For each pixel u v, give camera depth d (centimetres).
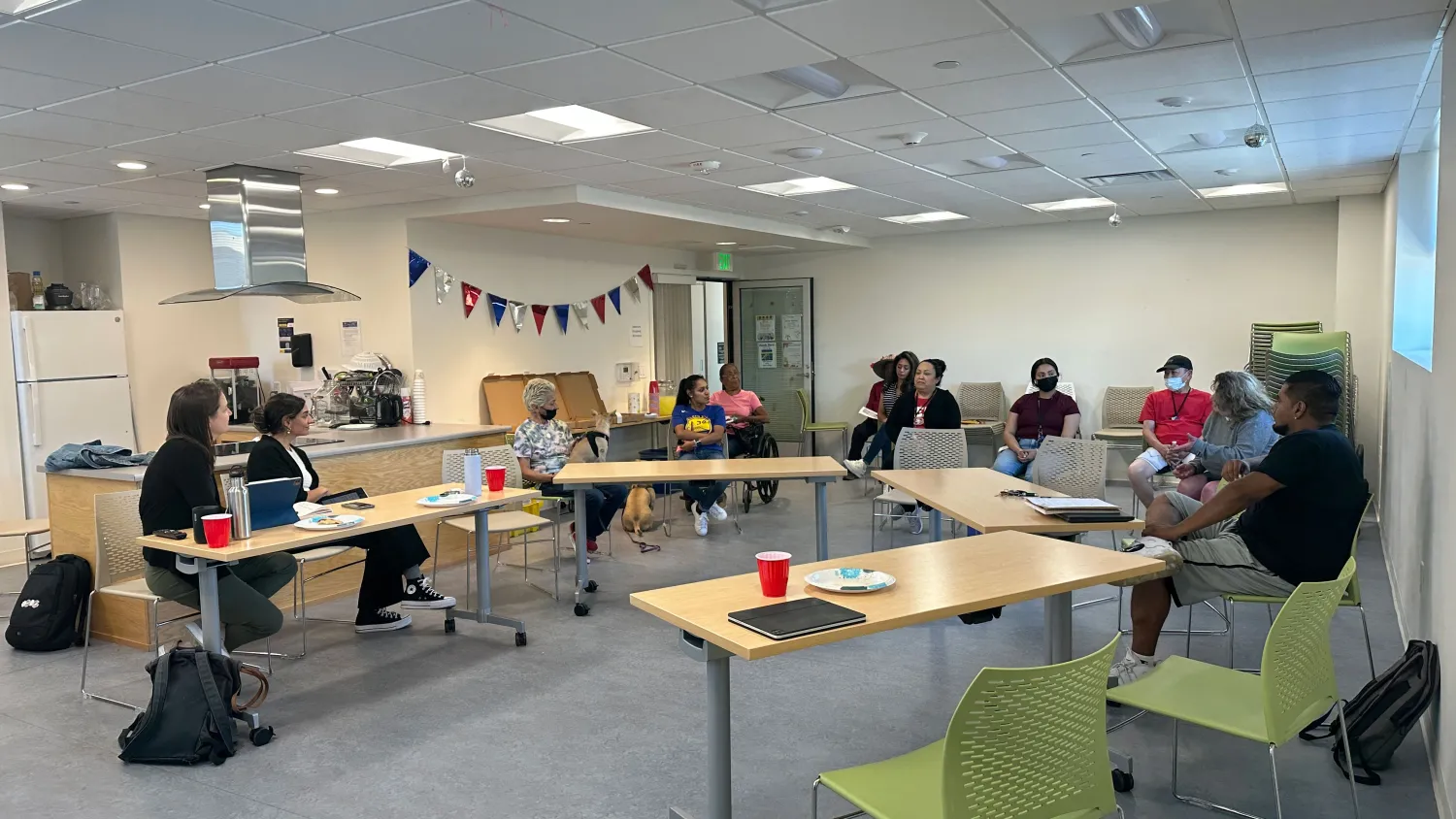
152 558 363
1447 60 313
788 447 1080
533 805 289
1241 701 248
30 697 391
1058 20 319
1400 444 491
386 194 640
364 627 466
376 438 596
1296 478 328
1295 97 429
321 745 336
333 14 293
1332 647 415
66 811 292
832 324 1045
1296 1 307
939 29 325
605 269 890
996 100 427
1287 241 823
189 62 339
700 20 309
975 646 431
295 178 561
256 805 294
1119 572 275
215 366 732
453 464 534
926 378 688
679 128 468
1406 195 556
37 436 659
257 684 396
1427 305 493
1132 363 895
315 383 750
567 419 812
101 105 394
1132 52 361
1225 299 852
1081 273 911
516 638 445
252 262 543
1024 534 328
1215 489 487
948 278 976
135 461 484
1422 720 329
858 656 419
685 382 709
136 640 456
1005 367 953
